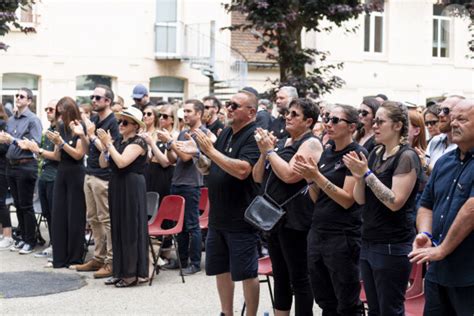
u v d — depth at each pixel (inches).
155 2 909.2
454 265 181.8
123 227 326.0
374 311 206.5
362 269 207.5
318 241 220.8
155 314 283.4
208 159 267.9
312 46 960.3
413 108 292.5
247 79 917.2
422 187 262.7
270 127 354.3
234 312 287.7
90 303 299.0
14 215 552.7
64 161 364.8
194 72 928.3
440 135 300.4
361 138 275.9
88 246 411.8
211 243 258.1
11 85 847.7
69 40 861.8
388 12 1005.2
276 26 611.5
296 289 239.6
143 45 897.5
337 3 634.2
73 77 864.3
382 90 1001.5
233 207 249.8
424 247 187.3
